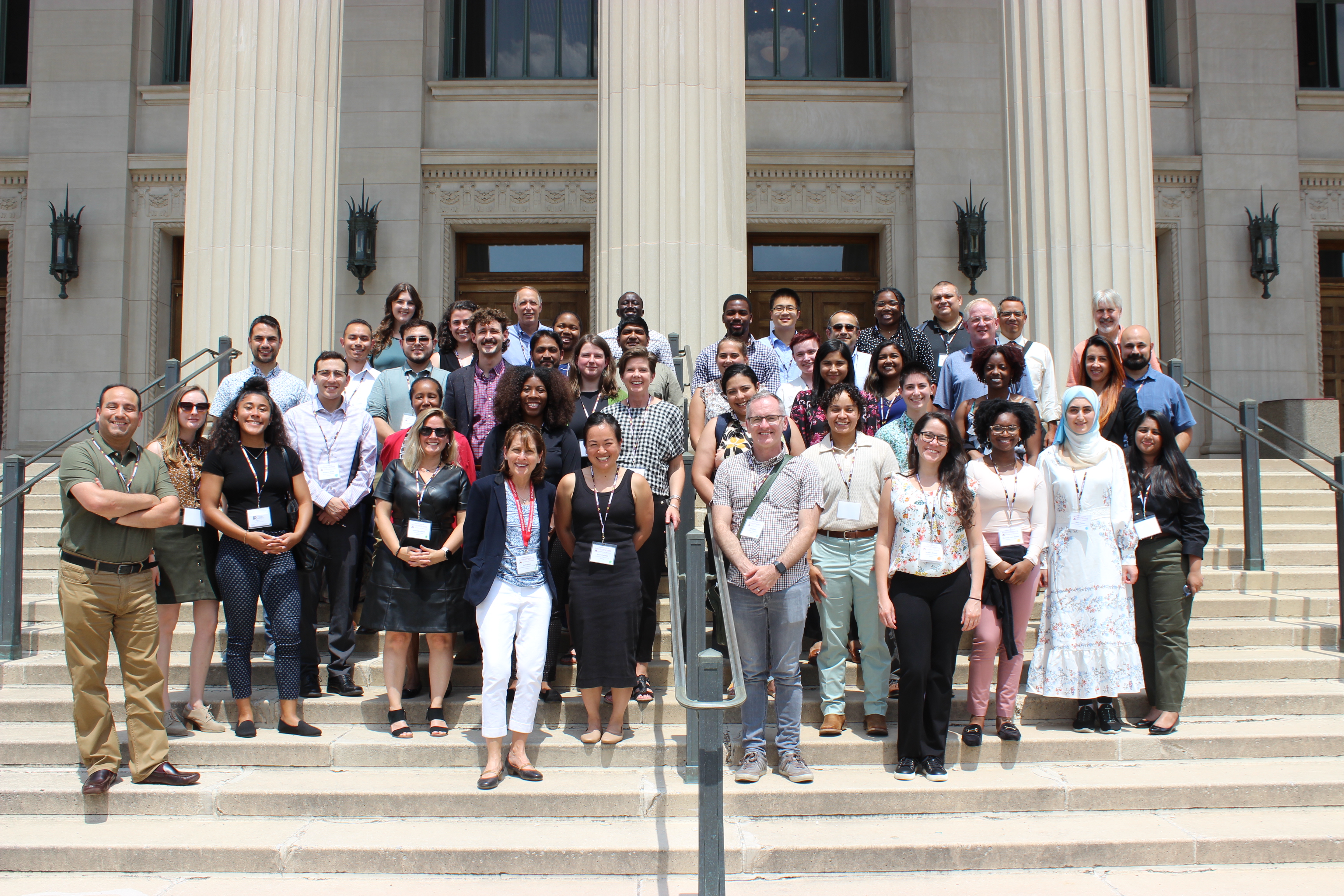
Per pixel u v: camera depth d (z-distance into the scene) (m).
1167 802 4.55
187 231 8.43
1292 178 13.31
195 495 5.23
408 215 12.64
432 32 13.15
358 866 4.06
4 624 5.82
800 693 4.77
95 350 12.59
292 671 5.04
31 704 5.25
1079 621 5.09
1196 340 13.21
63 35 12.96
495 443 5.29
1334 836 4.18
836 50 13.54
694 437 6.07
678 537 5.88
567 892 3.90
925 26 13.13
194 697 5.10
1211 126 13.30
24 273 12.78
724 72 8.24
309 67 8.57
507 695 5.31
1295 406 11.77
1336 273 13.95
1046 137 8.54
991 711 5.39
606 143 8.25
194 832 4.25
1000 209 12.92
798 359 6.44
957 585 4.71
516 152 12.77
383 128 12.75
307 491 5.23
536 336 5.98
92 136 12.83
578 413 5.96
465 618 5.14
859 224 13.12
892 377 5.99
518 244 13.41
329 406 5.75
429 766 4.87
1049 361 6.44
